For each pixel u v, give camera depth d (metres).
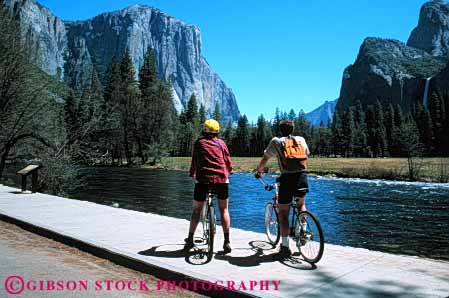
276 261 5.70
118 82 74.31
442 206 23.45
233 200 25.42
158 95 70.94
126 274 5.50
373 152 124.62
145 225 8.20
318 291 4.50
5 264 5.78
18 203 11.18
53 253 6.49
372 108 139.12
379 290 4.54
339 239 14.88
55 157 20.08
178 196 26.09
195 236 7.21
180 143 115.81
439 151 116.94
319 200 26.53
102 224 8.26
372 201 25.91
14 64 20.28
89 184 33.66
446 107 120.81
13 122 20.97
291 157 5.71
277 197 6.44
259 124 139.75
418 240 14.66
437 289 4.57
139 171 52.78
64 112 25.19
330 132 143.12
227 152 6.16
